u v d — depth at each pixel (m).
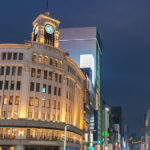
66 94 75.81
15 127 61.62
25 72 66.50
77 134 82.06
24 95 64.88
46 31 80.81
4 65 66.75
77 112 86.94
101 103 166.00
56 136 67.69
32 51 69.00
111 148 173.38
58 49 74.69
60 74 74.06
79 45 152.88
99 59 167.88
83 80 100.31
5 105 63.94
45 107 67.38
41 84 68.12
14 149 60.84
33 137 63.03
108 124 193.25
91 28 155.25
